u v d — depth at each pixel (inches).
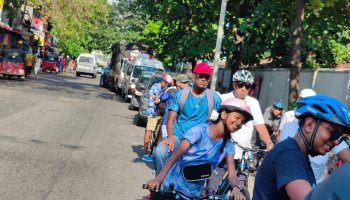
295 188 110.8
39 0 1368.1
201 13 997.2
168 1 1032.2
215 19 983.6
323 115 114.1
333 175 78.4
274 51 1001.5
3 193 287.7
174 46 1071.6
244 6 956.0
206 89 278.5
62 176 346.3
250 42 982.4
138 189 338.0
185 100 273.3
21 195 288.4
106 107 959.0
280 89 885.2
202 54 973.8
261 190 118.5
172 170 185.2
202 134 180.1
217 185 234.2
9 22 1966.0
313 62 920.3
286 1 695.7
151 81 746.2
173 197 177.3
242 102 179.2
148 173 393.7
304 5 612.7
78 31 1453.0
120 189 331.9
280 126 290.8
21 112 679.1
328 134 115.0
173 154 178.1
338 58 942.4
